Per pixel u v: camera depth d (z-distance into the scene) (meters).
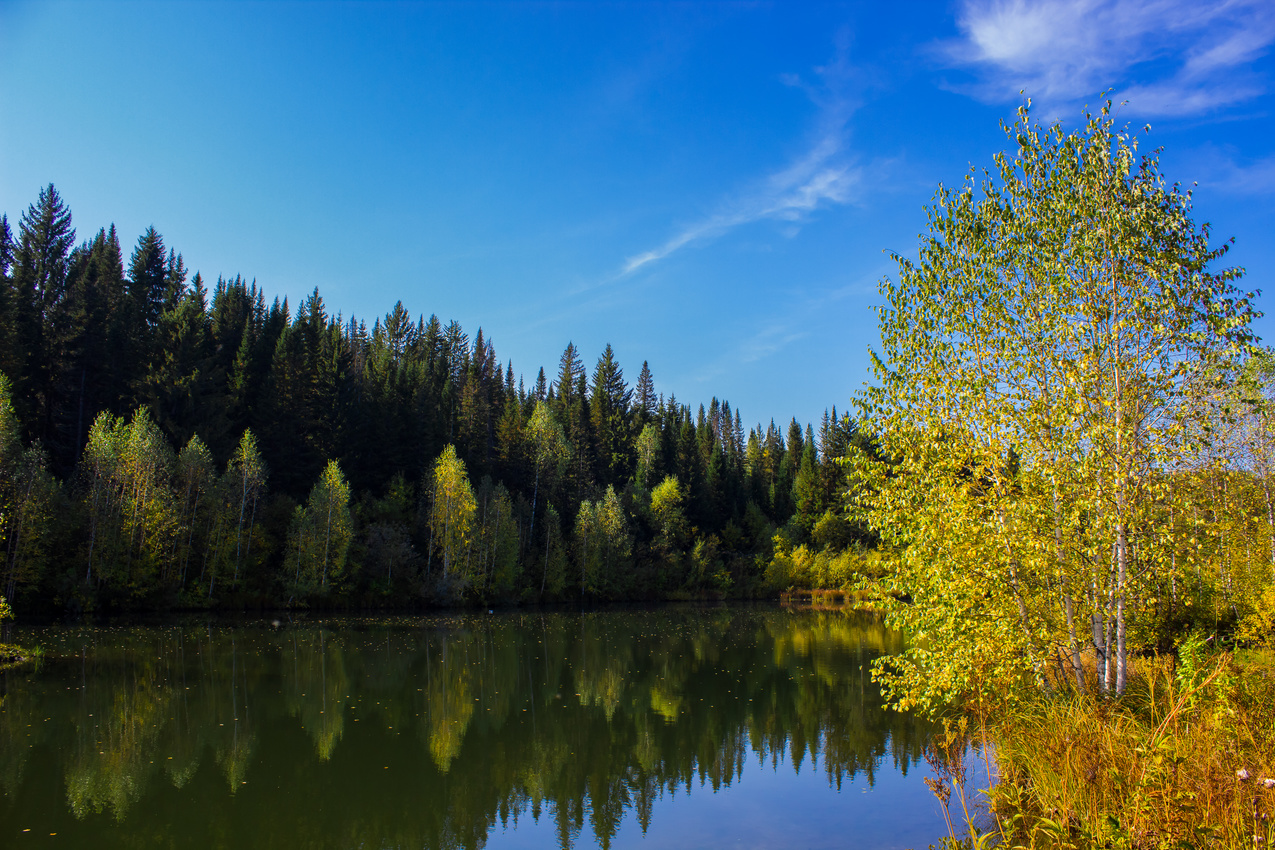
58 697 18.34
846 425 75.25
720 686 21.42
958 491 10.20
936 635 10.62
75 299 48.06
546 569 56.03
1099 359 10.18
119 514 37.44
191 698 18.75
